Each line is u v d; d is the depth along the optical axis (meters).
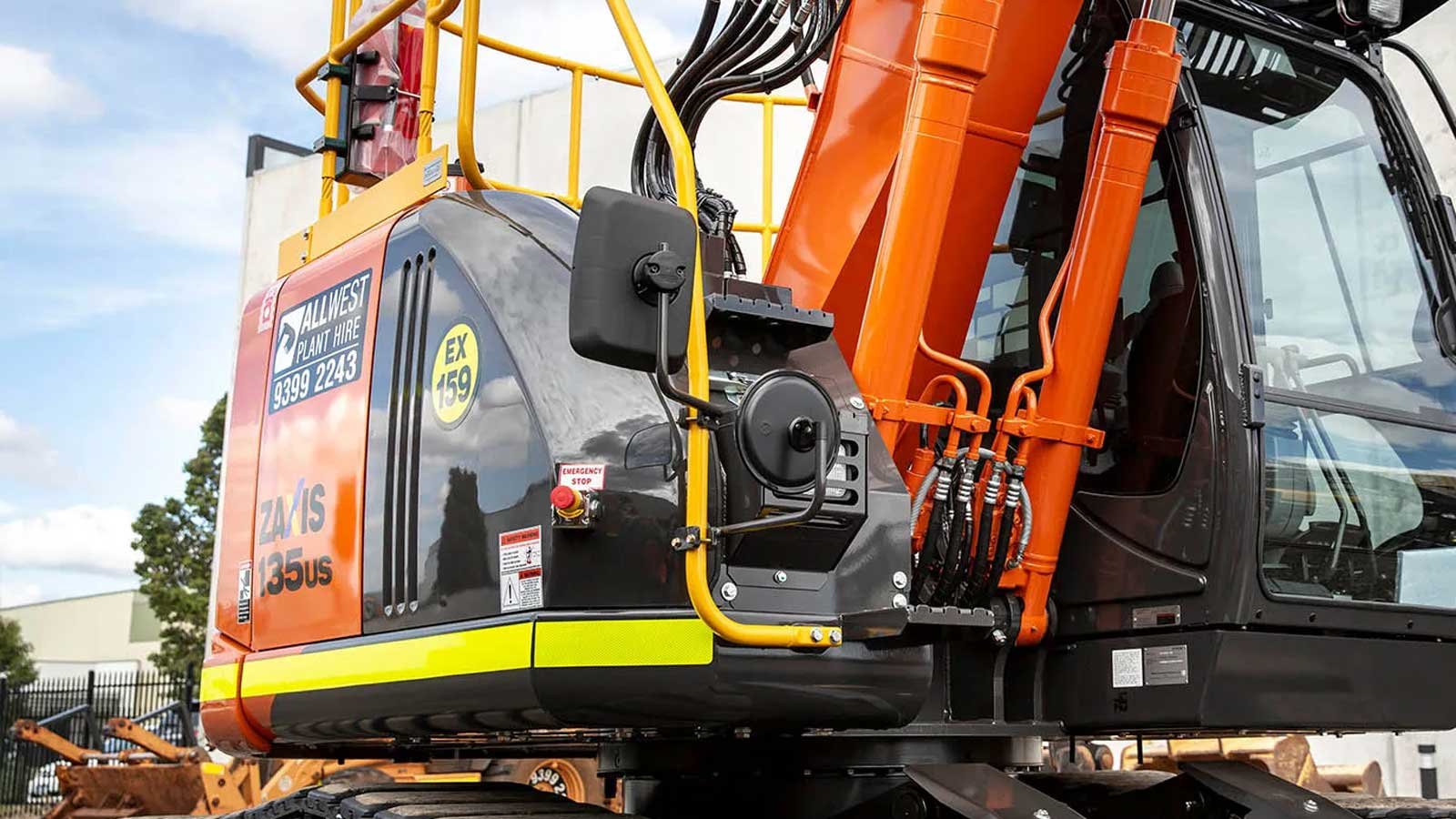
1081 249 3.29
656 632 2.62
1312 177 3.58
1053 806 2.87
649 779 3.57
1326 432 3.37
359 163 4.10
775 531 2.58
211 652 3.86
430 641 2.95
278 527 3.63
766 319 2.77
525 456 2.80
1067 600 3.43
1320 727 3.36
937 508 3.12
